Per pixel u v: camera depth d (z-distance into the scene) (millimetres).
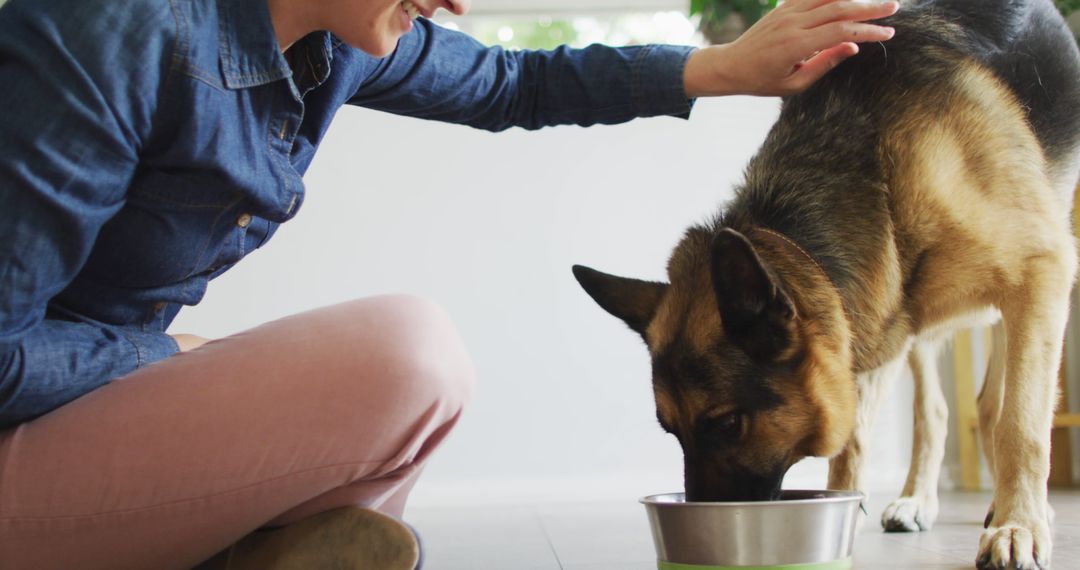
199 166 1194
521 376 3809
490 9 4121
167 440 1183
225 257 1354
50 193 1037
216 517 1246
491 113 1933
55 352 1169
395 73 1696
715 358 1822
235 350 1230
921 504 2539
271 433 1203
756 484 1846
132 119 1094
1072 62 2381
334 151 3789
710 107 3900
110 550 1238
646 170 3879
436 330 1276
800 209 1986
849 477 2373
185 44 1127
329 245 3779
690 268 1953
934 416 2602
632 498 3773
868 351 1991
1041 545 1806
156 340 1358
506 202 3840
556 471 3793
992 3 2205
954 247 1979
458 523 3062
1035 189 2045
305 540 1275
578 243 3852
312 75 1386
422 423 1253
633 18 4379
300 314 1293
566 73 1933
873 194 1979
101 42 1063
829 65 1876
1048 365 1981
